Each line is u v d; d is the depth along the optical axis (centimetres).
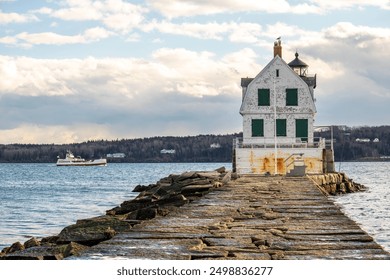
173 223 1507
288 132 5681
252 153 5272
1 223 3816
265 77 5694
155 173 15600
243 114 5688
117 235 1300
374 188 6656
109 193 6931
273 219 1602
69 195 6662
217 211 1809
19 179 11656
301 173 4606
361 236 1283
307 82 5844
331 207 1906
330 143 5650
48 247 1389
